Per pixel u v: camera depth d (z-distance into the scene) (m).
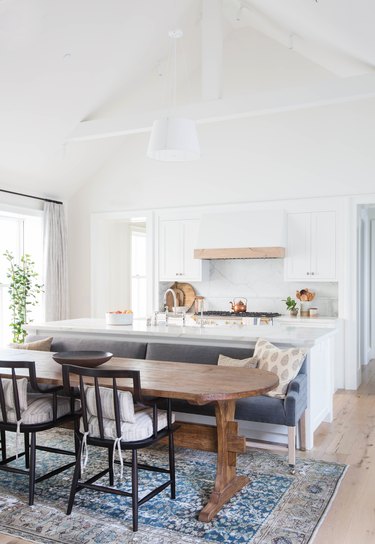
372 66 5.23
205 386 2.86
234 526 2.81
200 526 2.81
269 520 2.87
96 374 2.79
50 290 7.45
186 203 7.31
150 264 7.53
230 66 7.17
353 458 3.85
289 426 3.64
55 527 2.80
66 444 4.20
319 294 6.82
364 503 3.09
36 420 3.12
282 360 3.82
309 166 6.59
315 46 5.85
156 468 3.20
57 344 4.96
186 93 7.46
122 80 6.34
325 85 5.25
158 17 5.75
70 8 4.80
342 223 6.38
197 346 4.38
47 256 7.42
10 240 7.46
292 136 6.69
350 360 6.32
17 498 3.16
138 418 2.94
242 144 6.97
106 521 2.87
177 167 7.37
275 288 7.11
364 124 6.31
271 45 6.96
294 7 4.48
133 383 2.76
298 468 3.64
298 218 6.62
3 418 3.13
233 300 7.36
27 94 5.54
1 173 6.60
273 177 6.78
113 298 8.71
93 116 6.62
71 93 5.93
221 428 3.09
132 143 7.66
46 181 7.35
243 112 5.59
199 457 3.90
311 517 2.90
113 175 7.80
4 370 3.41
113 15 5.23
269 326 5.14
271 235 6.55
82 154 7.33
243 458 3.84
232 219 6.90
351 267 6.33
